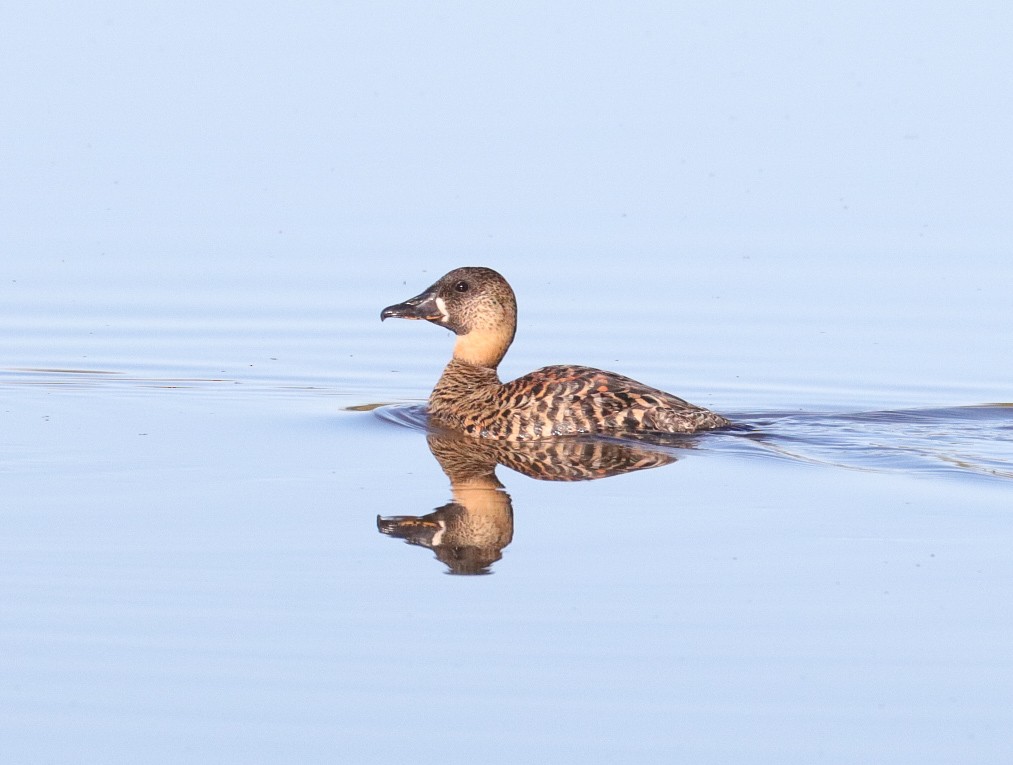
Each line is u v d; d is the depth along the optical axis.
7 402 21.12
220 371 22.97
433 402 20.41
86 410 20.78
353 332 24.91
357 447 18.89
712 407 21.02
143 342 24.23
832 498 16.72
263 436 19.47
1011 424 19.89
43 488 17.28
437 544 15.45
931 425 19.89
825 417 20.30
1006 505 16.50
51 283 26.89
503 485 17.25
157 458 18.45
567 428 18.89
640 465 17.89
